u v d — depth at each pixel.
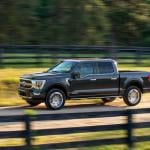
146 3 78.12
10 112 24.12
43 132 14.57
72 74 25.59
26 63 36.12
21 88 25.95
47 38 69.50
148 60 41.03
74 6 70.19
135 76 27.20
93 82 26.09
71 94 25.55
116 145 15.92
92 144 15.16
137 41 75.25
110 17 75.56
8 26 69.12
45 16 71.19
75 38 69.25
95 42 69.81
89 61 26.17
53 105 25.02
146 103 28.19
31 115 14.40
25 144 14.34
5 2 70.25
